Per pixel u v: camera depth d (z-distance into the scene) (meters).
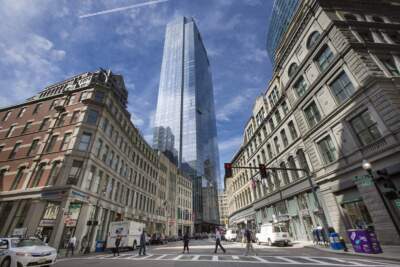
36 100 33.38
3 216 23.38
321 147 20.27
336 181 17.98
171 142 101.25
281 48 28.09
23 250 10.01
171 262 11.34
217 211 111.44
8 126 32.31
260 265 9.30
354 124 16.59
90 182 25.75
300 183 23.14
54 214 21.92
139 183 43.03
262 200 33.16
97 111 29.19
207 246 24.98
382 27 19.52
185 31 155.50
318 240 17.59
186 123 114.06
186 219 75.81
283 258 11.42
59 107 29.70
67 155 24.56
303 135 22.50
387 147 13.70
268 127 32.28
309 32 22.33
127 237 22.88
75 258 15.56
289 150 25.81
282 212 27.59
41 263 10.12
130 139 38.56
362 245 11.55
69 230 22.02
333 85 18.86
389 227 13.27
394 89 14.48
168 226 59.16
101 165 28.00
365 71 15.65
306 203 22.56
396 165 13.12
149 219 46.56
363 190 15.21
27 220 21.66
